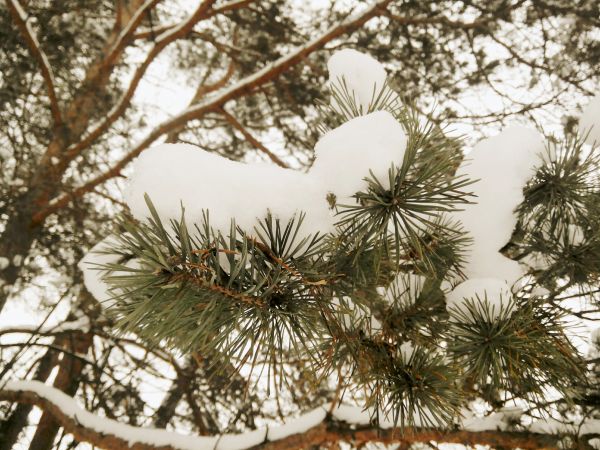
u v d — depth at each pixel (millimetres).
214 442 2789
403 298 1468
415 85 5289
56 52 5082
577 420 1956
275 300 1035
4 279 4297
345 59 1557
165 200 983
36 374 5504
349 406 2525
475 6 4918
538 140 1579
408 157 1023
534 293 1510
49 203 4676
